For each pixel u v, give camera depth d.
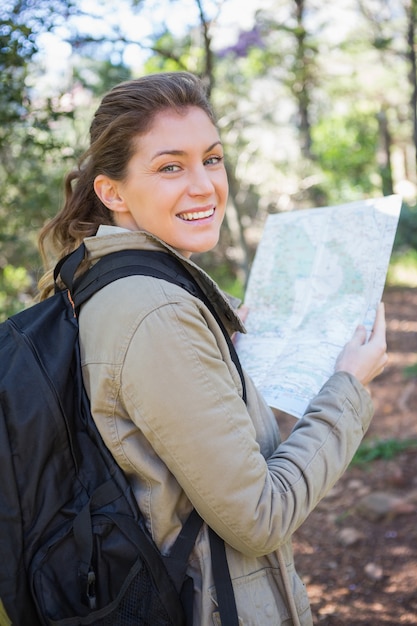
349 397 1.40
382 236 1.67
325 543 3.40
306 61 8.74
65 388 1.26
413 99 8.80
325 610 2.84
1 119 3.05
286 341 1.66
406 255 11.91
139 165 1.34
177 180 1.34
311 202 11.27
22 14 2.95
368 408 1.44
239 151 10.39
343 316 1.62
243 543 1.24
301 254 1.82
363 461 4.25
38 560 1.21
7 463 1.21
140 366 1.20
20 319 1.35
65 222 1.53
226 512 1.21
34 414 1.22
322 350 1.56
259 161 11.21
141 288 1.25
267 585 1.34
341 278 1.70
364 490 3.89
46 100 3.16
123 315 1.23
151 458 1.26
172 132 1.32
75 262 1.34
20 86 3.03
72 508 1.24
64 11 3.13
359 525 3.51
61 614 1.20
